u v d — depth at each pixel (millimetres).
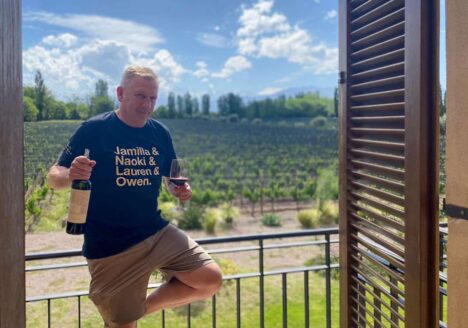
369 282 1331
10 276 552
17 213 574
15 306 568
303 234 2084
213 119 43406
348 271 1424
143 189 1553
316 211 11820
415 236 1025
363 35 1283
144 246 1542
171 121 40188
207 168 22703
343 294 1460
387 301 1362
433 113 991
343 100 1393
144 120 1579
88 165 1392
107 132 1516
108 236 1517
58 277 4523
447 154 962
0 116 521
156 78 1574
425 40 982
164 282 1686
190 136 35625
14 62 568
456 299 946
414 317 1040
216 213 12234
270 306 4816
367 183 1287
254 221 12680
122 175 1512
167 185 1771
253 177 20734
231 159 26562
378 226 1239
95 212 1507
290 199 16297
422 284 1012
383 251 1232
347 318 1438
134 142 1560
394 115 1143
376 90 1228
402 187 1095
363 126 1299
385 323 1442
